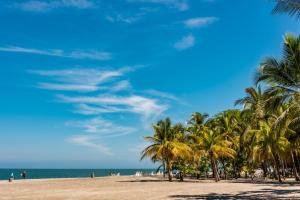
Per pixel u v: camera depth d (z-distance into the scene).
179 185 42.53
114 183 50.50
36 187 43.44
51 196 29.14
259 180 56.88
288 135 45.59
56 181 62.53
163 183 48.91
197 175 67.88
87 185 46.25
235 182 50.09
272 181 51.03
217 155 56.72
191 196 26.80
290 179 58.19
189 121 68.25
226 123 66.75
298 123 28.38
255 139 51.06
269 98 26.72
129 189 36.22
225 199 23.92
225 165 70.44
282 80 26.00
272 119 47.03
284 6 17.52
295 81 25.91
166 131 55.50
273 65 25.89
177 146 54.06
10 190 37.72
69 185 47.31
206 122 68.00
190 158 59.38
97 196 28.30
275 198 23.34
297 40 24.67
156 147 54.81
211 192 30.03
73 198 27.03
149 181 56.66
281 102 26.25
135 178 71.88
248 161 67.25
